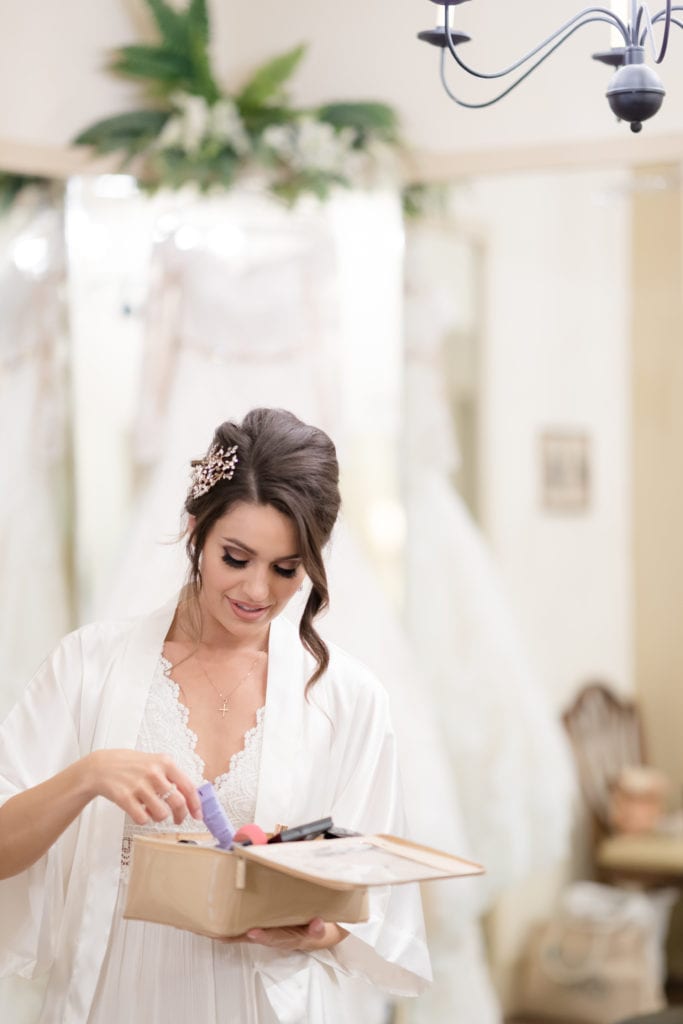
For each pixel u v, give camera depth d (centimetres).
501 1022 554
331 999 245
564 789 544
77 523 482
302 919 205
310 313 485
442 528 526
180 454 473
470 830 520
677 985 624
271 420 218
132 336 482
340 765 233
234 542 211
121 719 225
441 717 521
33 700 227
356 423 499
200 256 479
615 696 624
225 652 231
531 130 455
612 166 448
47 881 223
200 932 200
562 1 442
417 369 512
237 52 505
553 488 582
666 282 600
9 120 451
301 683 232
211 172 472
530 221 546
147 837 207
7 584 465
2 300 464
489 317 541
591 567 605
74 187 474
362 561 474
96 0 474
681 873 591
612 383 605
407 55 475
